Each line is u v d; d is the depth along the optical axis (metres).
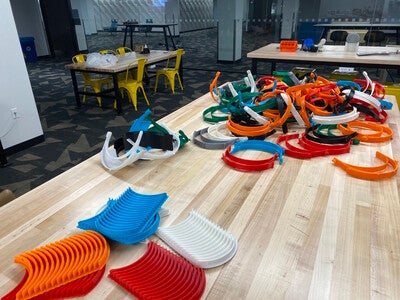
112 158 1.14
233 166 1.14
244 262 0.72
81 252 0.72
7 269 0.71
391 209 0.89
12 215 0.90
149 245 0.77
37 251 0.72
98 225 0.79
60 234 0.82
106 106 4.69
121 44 11.39
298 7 7.79
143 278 0.67
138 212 0.86
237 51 7.73
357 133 1.30
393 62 2.91
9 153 3.21
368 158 1.17
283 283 0.66
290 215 0.88
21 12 8.27
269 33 9.41
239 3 7.27
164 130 1.28
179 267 0.70
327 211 0.89
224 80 6.15
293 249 0.75
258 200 0.95
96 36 13.79
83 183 1.06
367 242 0.77
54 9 8.71
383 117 1.50
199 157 1.23
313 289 0.65
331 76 3.61
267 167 1.12
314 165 1.14
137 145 1.13
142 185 1.04
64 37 9.02
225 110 1.63
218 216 0.88
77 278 0.66
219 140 1.31
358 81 1.86
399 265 0.70
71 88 5.79
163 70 5.34
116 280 0.67
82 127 3.90
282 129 1.42
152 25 9.79
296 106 1.42
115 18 14.81
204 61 8.12
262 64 7.45
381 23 6.84
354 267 0.70
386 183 1.02
